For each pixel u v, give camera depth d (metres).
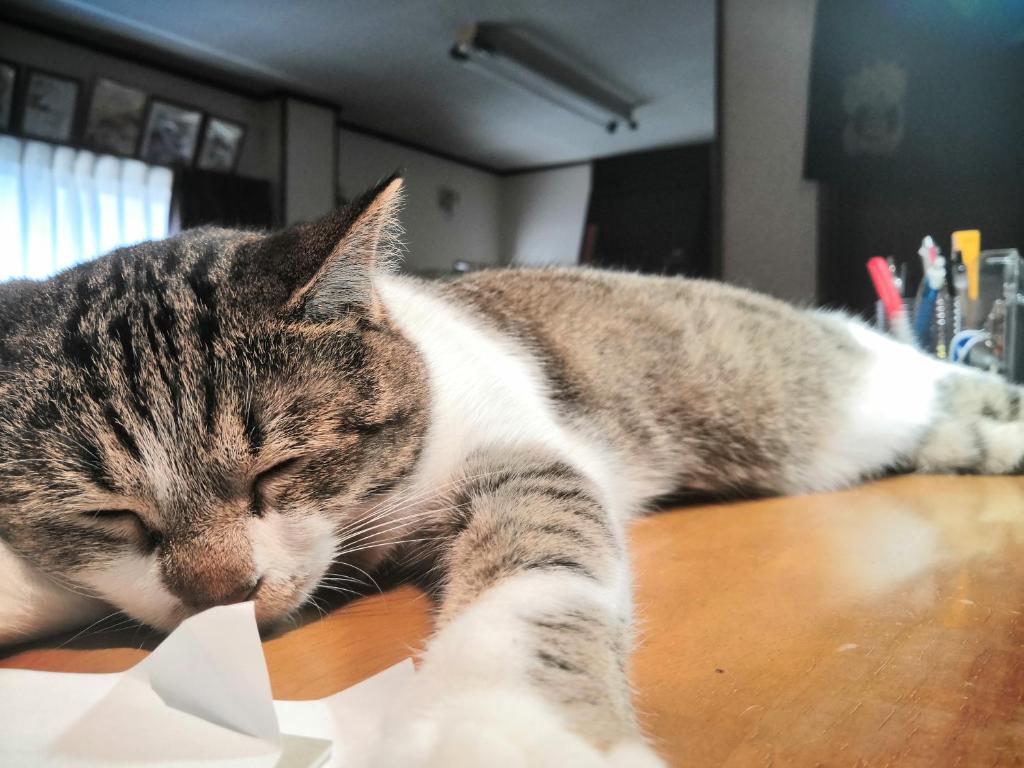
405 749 0.16
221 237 0.33
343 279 0.28
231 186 1.70
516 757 0.15
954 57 0.73
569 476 0.31
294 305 0.26
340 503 0.28
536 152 2.32
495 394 0.34
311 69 1.64
